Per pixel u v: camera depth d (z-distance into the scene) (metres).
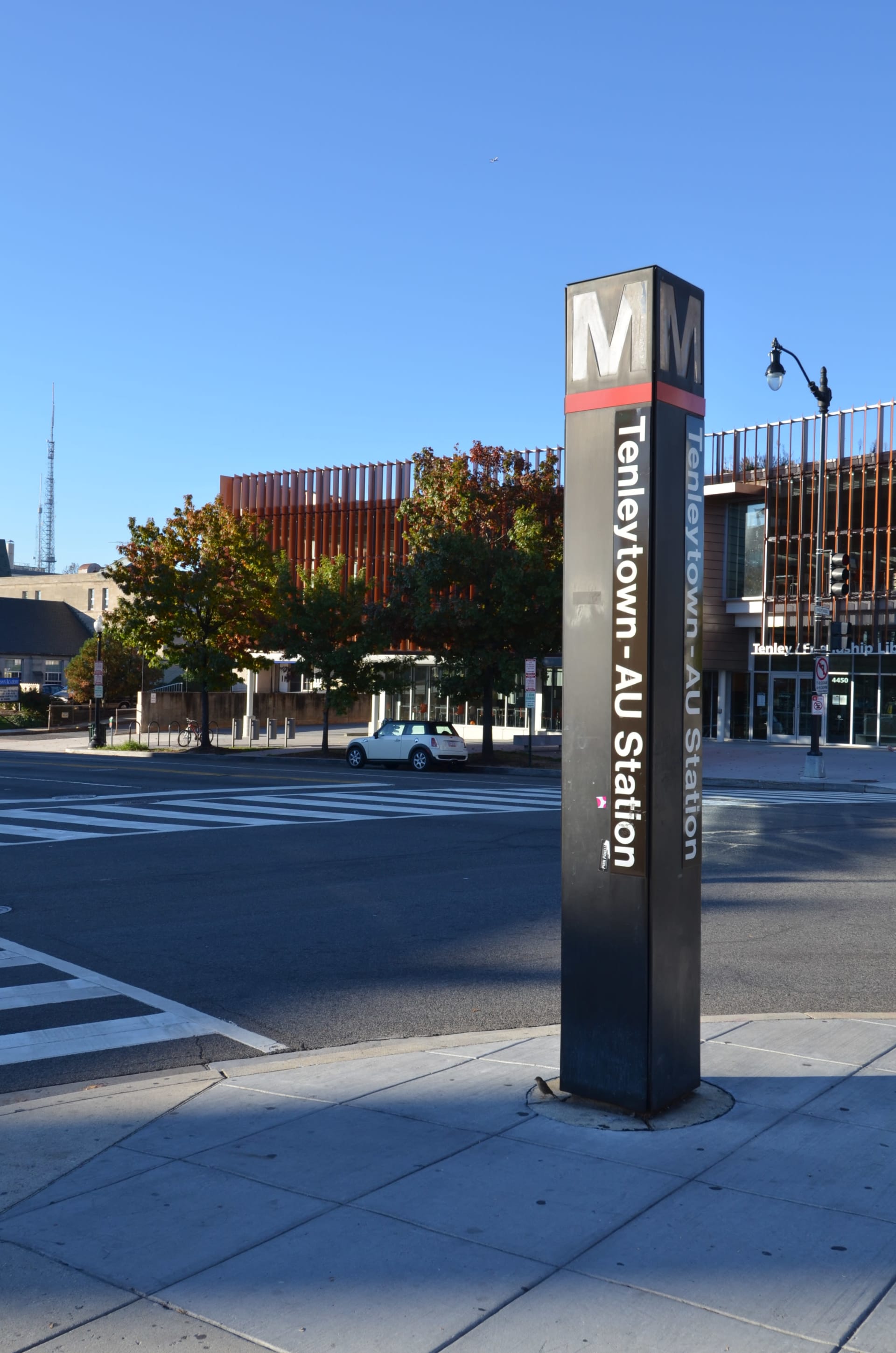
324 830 17.58
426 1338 3.40
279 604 40.97
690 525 5.48
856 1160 4.73
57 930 10.31
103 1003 7.91
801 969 8.88
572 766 5.48
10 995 8.08
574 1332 3.43
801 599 43.66
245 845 15.88
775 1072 5.91
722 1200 4.34
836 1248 3.95
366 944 9.79
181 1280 3.76
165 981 8.50
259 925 10.52
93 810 20.41
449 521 41.16
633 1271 3.79
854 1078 5.81
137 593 42.88
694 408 5.52
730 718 46.97
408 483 51.28
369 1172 4.63
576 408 5.51
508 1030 7.07
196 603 41.62
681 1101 5.43
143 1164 4.75
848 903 11.76
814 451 43.75
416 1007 7.82
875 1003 7.87
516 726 46.94
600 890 5.38
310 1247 3.98
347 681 39.28
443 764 33.22
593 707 5.41
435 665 43.53
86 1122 5.31
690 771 5.47
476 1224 4.14
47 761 35.69
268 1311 3.56
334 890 12.36
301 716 61.50
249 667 44.06
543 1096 5.54
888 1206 4.29
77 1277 3.79
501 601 35.09
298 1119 5.28
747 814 20.67
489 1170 4.63
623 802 5.29
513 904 11.59
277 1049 6.88
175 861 14.42
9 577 96.69
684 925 5.43
